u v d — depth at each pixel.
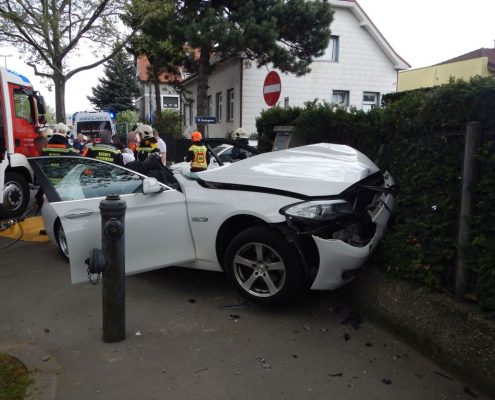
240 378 3.32
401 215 4.30
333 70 23.19
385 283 4.15
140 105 54.75
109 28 13.80
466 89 3.62
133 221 4.53
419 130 4.20
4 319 4.37
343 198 4.32
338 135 6.71
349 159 4.99
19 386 3.19
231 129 24.48
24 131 10.14
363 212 4.48
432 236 3.83
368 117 6.14
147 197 4.64
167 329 4.10
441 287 3.73
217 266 4.67
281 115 8.59
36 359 3.58
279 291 4.20
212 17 15.59
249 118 22.55
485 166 3.42
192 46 15.65
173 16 15.92
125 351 3.72
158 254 4.67
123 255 3.82
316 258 4.17
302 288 4.50
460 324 3.35
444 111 3.75
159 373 3.39
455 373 3.30
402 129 4.45
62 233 6.02
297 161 4.89
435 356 3.47
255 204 4.29
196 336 3.96
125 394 3.13
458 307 3.44
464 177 3.48
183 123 33.50
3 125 9.35
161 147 13.02
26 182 9.63
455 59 19.89
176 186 5.03
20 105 10.02
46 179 4.70
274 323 4.20
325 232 4.10
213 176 4.78
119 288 3.82
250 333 4.01
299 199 4.18
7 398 3.05
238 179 4.59
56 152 8.02
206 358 3.60
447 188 3.76
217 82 26.08
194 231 4.70
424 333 3.58
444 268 3.73
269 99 8.41
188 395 3.12
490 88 3.39
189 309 4.53
